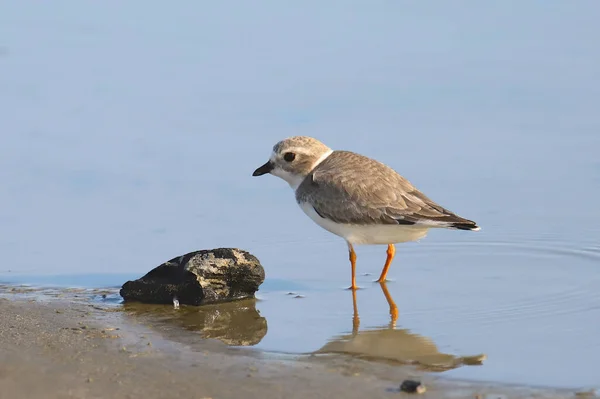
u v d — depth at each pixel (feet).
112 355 35.12
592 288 43.19
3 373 32.89
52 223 53.06
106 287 44.86
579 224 51.29
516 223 51.90
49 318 39.60
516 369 33.99
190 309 41.86
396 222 44.16
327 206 45.83
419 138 63.67
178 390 31.89
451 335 37.96
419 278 45.83
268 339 37.86
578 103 67.51
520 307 41.04
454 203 54.49
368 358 35.47
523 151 61.11
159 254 49.29
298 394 31.63
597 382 32.60
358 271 47.29
